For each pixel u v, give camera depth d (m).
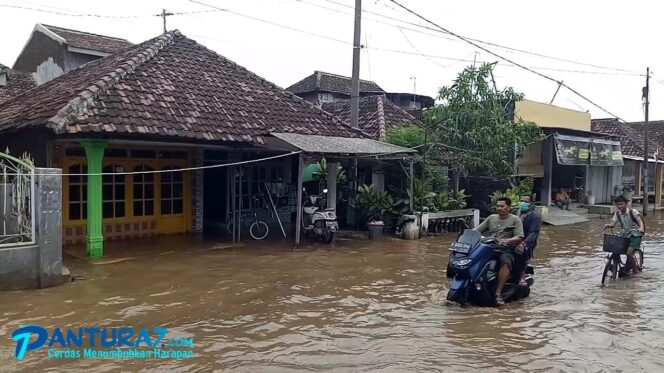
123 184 12.98
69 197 12.11
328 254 11.71
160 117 11.17
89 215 10.55
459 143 16.72
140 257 10.80
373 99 21.06
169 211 13.88
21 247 8.01
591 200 24.41
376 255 11.72
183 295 7.91
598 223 20.33
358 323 6.70
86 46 21.25
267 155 15.88
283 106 14.80
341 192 16.50
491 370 5.20
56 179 8.28
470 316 7.08
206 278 9.07
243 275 9.37
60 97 11.20
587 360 5.51
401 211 15.06
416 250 12.48
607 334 6.38
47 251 8.21
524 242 7.84
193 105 12.31
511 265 7.66
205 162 14.69
